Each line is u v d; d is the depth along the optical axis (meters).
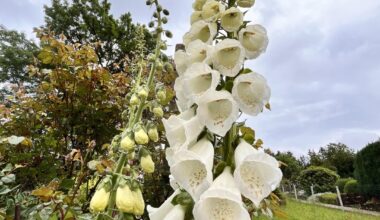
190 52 1.54
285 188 26.98
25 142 3.29
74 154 3.08
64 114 4.20
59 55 4.01
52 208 2.45
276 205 2.94
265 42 1.54
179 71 1.65
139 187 1.88
